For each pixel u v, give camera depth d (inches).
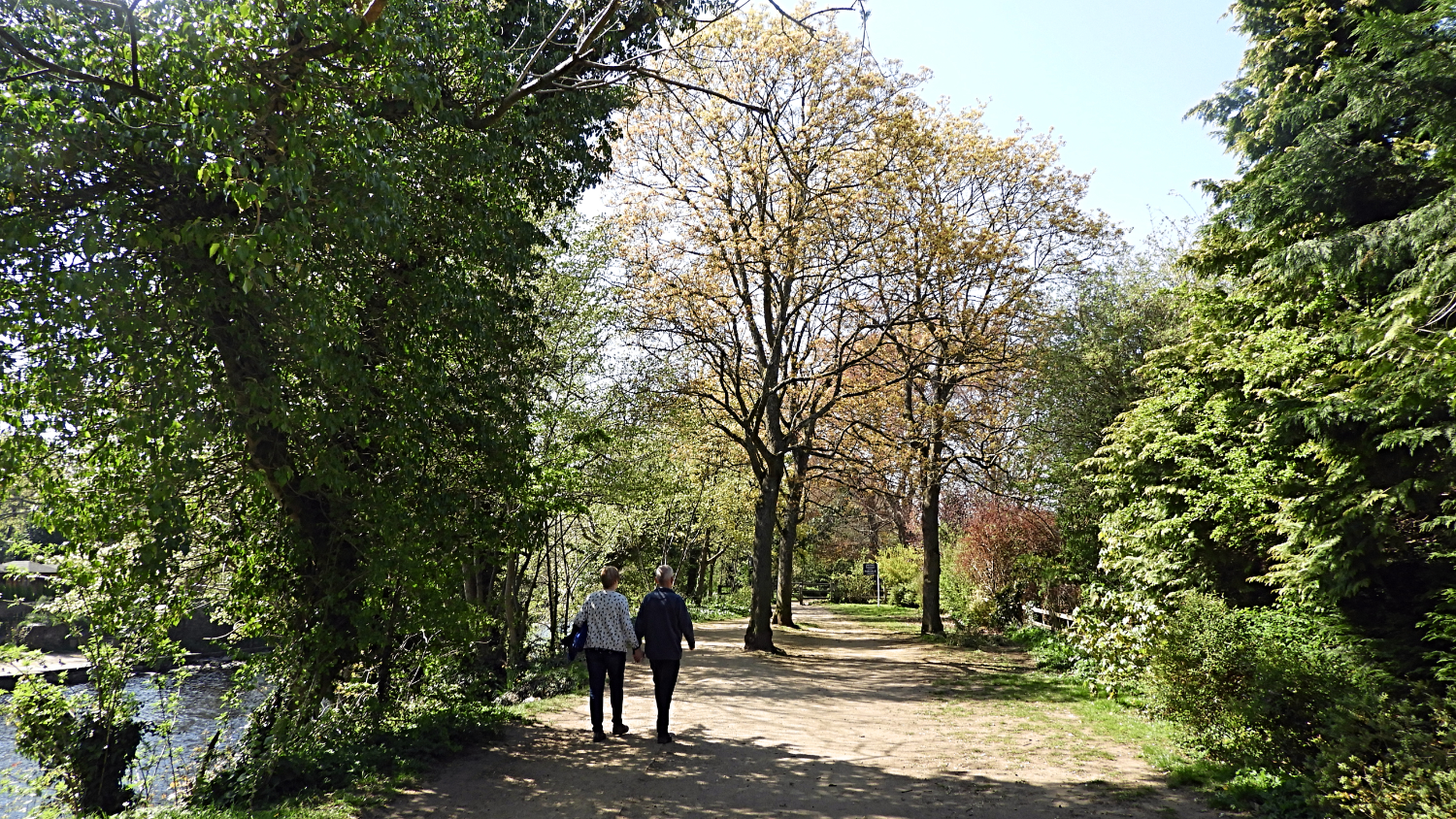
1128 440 574.9
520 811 249.1
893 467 906.7
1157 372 610.2
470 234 378.6
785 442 861.2
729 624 1317.7
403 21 303.1
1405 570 374.0
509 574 677.3
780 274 785.6
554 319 702.5
